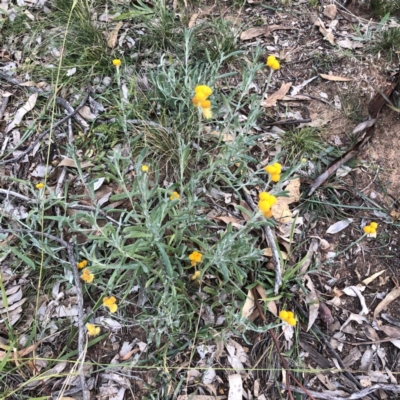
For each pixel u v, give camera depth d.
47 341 0.44
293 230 0.49
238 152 0.47
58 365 0.43
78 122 0.57
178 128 0.54
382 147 0.57
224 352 0.44
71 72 0.60
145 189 0.40
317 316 0.47
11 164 0.54
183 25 0.65
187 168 0.53
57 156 0.55
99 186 0.52
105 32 0.64
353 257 0.50
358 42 0.65
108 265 0.40
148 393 0.42
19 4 0.67
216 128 0.55
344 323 0.47
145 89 0.59
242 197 0.52
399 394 0.44
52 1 0.66
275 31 0.66
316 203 0.53
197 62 0.57
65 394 0.42
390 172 0.56
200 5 0.68
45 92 0.58
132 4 0.67
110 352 0.44
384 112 0.59
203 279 0.46
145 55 0.62
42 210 0.44
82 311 0.42
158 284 0.46
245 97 0.59
